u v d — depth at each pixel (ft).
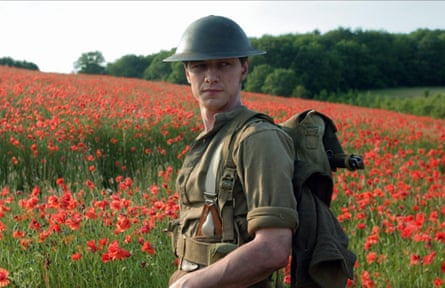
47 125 31.68
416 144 48.21
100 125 34.81
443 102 170.09
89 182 19.31
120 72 293.84
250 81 238.27
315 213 5.91
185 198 6.34
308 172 5.96
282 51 250.98
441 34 283.18
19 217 14.78
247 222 5.78
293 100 105.19
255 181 5.54
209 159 6.13
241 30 6.54
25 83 64.49
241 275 5.26
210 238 6.00
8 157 28.58
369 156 29.81
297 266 5.77
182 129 38.32
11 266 12.45
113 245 11.07
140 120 37.63
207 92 6.29
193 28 6.41
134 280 13.01
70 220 13.03
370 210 19.79
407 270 14.76
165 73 259.39
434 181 25.46
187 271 6.24
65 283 12.46
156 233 15.23
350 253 6.07
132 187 24.21
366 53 263.08
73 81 82.48
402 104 177.37
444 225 17.03
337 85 250.57
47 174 27.58
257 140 5.65
